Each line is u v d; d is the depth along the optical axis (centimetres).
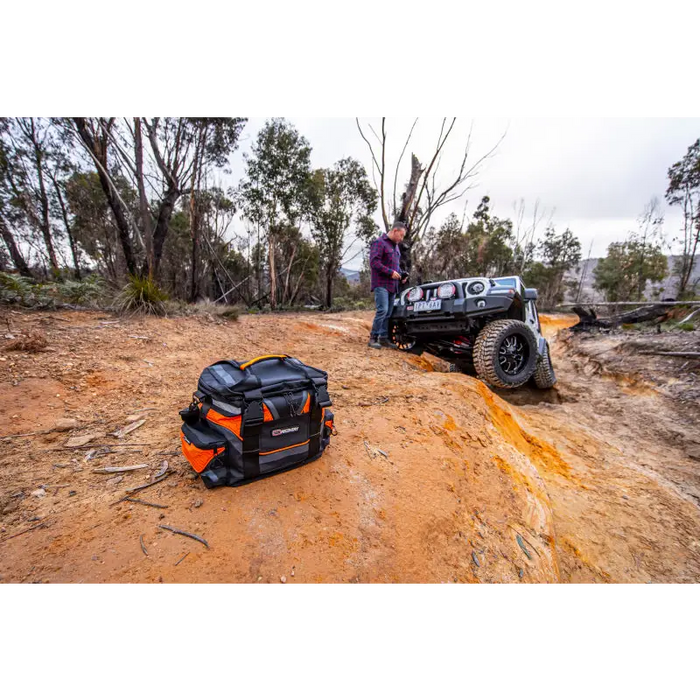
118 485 177
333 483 199
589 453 464
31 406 240
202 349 428
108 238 1939
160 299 555
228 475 176
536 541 243
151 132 906
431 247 1962
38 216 1577
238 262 2342
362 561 159
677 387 580
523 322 500
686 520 346
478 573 186
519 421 490
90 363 320
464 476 252
